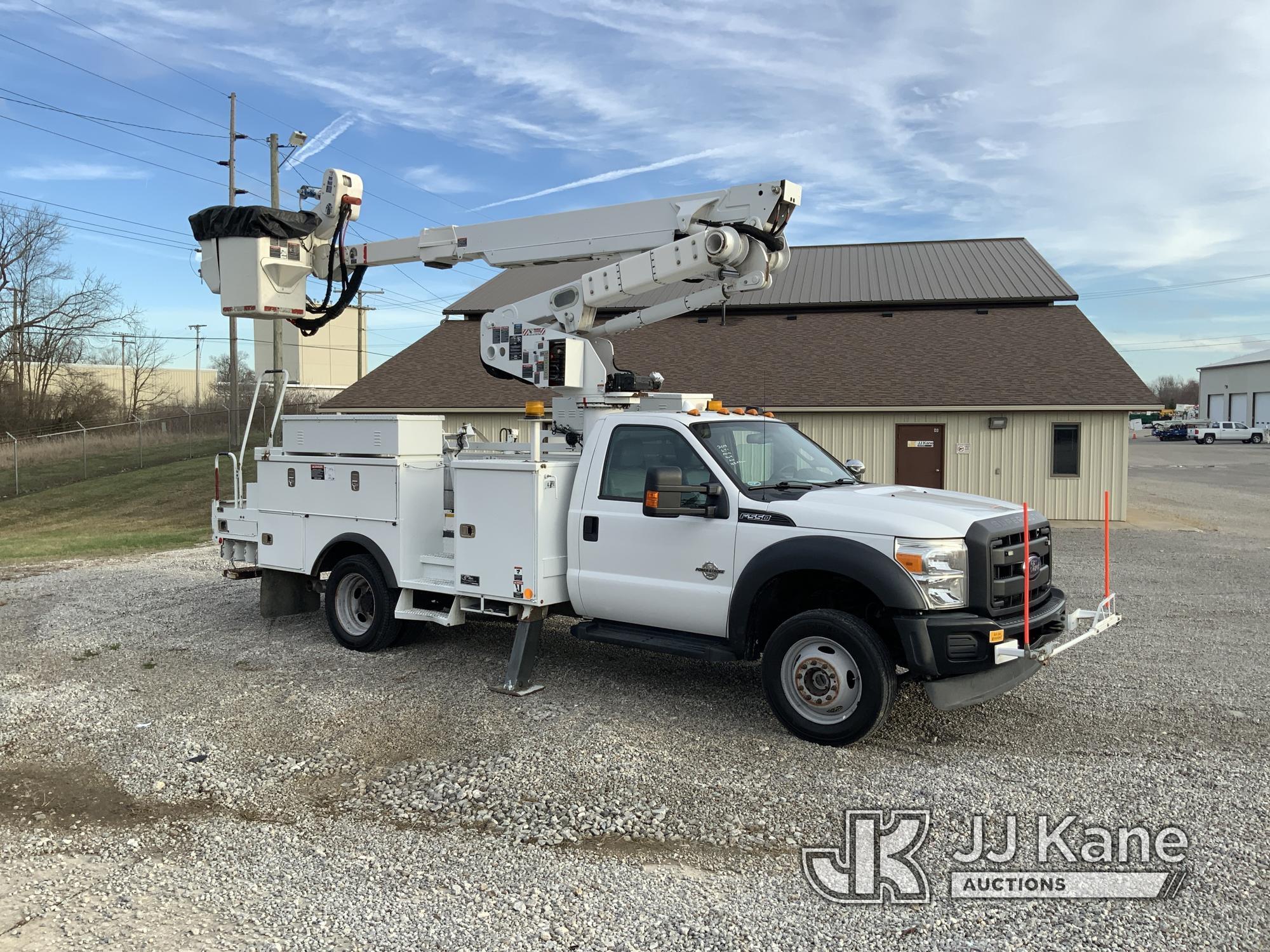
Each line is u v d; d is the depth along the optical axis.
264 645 8.29
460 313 26.12
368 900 3.88
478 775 5.20
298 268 8.73
